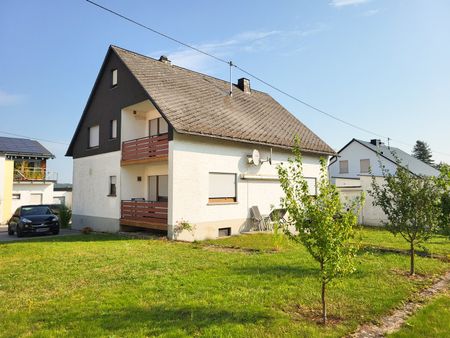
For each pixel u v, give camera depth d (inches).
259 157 703.7
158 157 610.9
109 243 531.5
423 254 433.4
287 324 199.6
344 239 206.8
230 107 766.5
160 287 270.8
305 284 278.1
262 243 530.9
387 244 520.4
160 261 373.4
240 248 469.7
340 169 1600.6
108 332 188.5
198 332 188.2
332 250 200.4
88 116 837.8
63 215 914.1
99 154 784.3
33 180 1278.3
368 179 895.7
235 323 199.9
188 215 581.6
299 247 472.7
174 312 217.0
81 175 848.9
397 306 237.6
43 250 475.5
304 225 210.2
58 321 205.5
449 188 317.1
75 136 871.7
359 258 390.3
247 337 182.5
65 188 1546.5
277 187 756.6
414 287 282.0
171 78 741.3
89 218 802.2
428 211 323.3
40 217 731.4
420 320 211.0
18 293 265.6
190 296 248.4
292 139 793.6
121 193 707.4
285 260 373.7
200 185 603.5
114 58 757.9
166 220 585.9
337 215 209.8
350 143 1573.6
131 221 661.9
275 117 880.3
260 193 720.3
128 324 198.8
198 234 593.9
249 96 928.9
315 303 237.5
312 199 213.3
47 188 1326.3
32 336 185.3
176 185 567.2
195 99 698.2
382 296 252.7
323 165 220.7
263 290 262.5
